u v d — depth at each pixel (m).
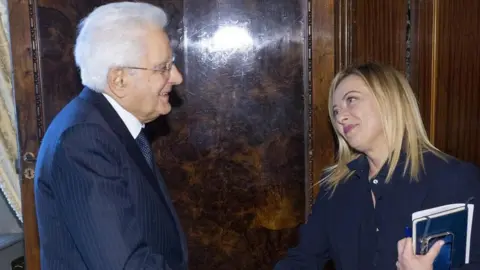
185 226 2.56
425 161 1.30
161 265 1.09
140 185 1.16
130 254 1.05
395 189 1.29
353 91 1.31
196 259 2.56
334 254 1.43
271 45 2.43
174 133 2.51
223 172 2.52
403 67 2.26
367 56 2.27
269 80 2.45
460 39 2.22
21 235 2.77
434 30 2.21
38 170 1.17
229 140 2.50
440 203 1.23
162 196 1.25
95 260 1.05
